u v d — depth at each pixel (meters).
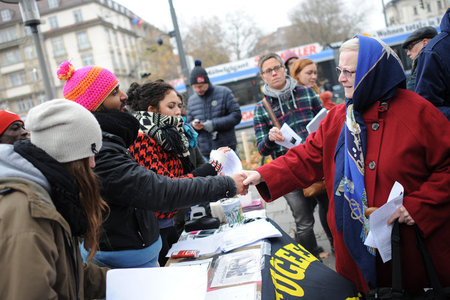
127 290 1.39
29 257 0.99
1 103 45.03
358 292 1.70
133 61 59.94
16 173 1.09
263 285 1.49
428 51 2.55
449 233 1.56
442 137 1.53
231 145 4.85
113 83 1.81
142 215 1.74
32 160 1.15
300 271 1.72
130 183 1.53
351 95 1.71
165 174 2.12
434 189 1.52
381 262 1.65
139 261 1.74
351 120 1.69
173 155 2.26
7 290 0.97
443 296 1.50
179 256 1.95
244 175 2.02
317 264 1.80
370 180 1.63
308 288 1.62
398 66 1.61
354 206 1.67
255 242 1.93
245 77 17.66
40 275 0.99
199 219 2.44
